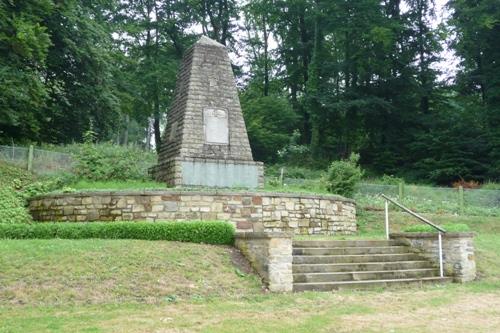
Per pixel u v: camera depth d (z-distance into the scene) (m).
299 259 10.75
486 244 14.97
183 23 38.47
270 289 9.39
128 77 33.19
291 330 6.87
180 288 8.79
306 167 33.94
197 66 16.84
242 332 6.72
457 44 34.69
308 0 37.78
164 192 13.80
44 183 16.52
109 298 8.22
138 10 37.91
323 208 16.11
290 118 36.50
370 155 35.84
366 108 33.75
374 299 9.18
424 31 36.22
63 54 24.19
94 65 25.16
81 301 8.04
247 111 35.41
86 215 14.10
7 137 22.83
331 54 38.97
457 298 9.64
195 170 15.81
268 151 35.81
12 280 8.41
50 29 22.80
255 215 14.54
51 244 10.05
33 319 7.05
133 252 9.80
